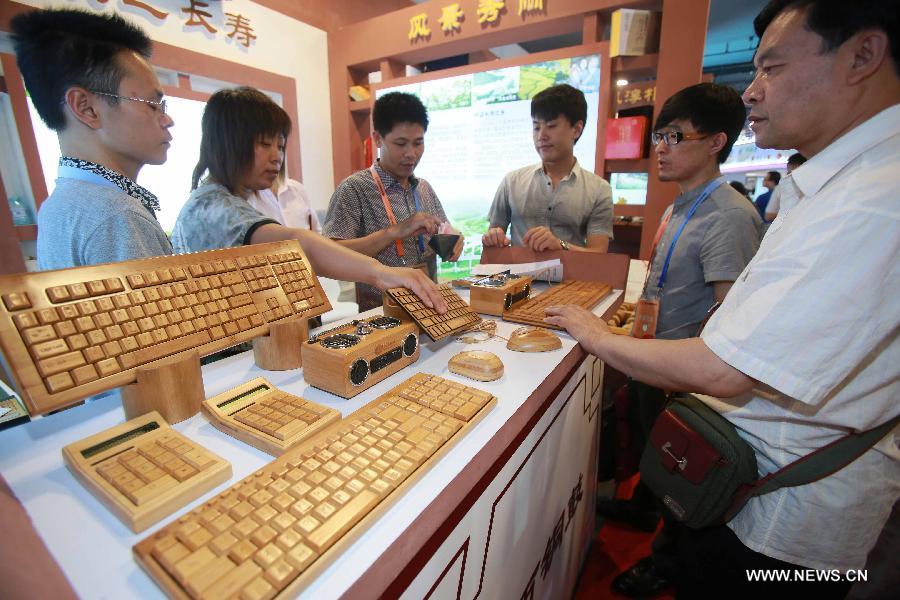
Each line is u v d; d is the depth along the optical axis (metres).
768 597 0.77
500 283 1.09
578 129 1.78
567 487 1.07
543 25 2.55
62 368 0.47
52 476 0.47
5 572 0.27
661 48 2.17
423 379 0.67
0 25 1.78
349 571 0.35
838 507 0.67
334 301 2.61
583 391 1.08
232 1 2.66
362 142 3.60
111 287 0.54
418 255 1.70
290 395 0.61
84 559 0.36
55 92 0.77
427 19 2.88
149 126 0.84
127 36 0.80
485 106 2.85
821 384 0.56
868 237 0.52
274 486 0.42
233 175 1.08
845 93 0.59
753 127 0.74
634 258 2.91
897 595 1.12
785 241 0.59
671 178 1.37
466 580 0.59
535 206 1.92
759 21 0.68
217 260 0.68
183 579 0.32
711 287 1.32
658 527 1.66
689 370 0.66
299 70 3.15
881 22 0.54
